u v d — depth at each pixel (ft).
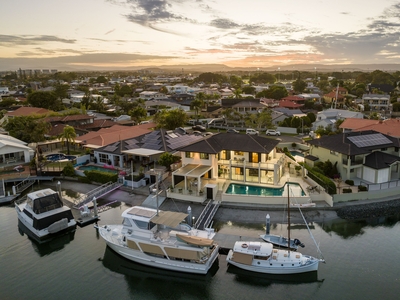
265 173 169.58
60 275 109.09
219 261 113.80
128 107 449.06
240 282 103.86
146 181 179.93
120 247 116.26
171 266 109.60
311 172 169.58
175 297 98.84
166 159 181.98
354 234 127.44
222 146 177.88
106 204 160.76
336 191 154.10
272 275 104.68
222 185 167.43
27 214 139.95
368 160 169.37
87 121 324.19
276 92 555.69
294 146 262.47
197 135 245.24
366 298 93.30
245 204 149.28
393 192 157.58
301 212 138.00
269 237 120.78
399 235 126.52
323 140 192.75
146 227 115.24
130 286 104.06
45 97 442.50
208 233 117.19
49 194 141.38
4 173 200.64
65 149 255.91
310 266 103.40
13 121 293.84
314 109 464.65
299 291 98.32
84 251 123.24
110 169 202.90
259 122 314.96
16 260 117.91
